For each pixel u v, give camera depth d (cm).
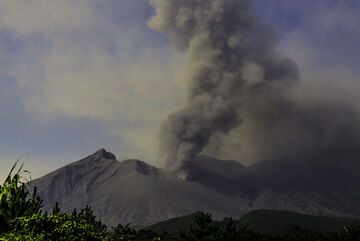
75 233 1602
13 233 1420
